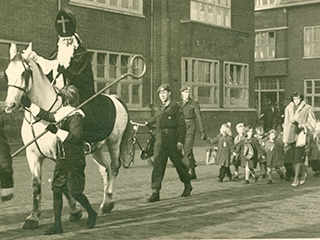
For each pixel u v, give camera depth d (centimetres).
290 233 652
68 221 740
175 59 2331
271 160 1171
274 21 3744
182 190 1048
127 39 2156
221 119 2558
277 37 3734
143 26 2225
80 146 662
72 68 742
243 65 2719
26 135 689
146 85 2241
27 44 1781
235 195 984
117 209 838
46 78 672
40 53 1817
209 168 1470
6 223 721
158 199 916
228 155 1183
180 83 2359
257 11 3816
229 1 2678
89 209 680
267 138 1256
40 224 716
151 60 2262
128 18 2158
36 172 693
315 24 3591
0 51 1717
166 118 940
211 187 1100
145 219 751
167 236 638
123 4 2145
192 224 712
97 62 2053
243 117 2698
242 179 1244
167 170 1395
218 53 2550
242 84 2723
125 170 1384
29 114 684
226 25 2669
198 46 2431
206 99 2508
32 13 1794
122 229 680
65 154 652
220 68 2569
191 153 1230
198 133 2442
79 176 659
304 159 1162
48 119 652
